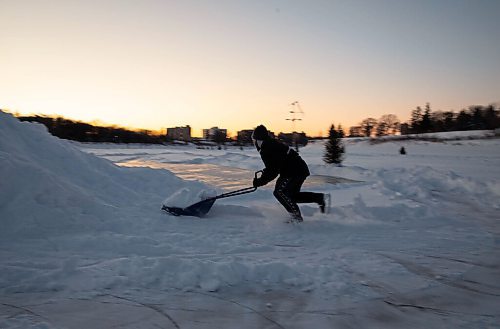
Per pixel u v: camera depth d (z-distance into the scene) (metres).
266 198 7.77
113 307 2.79
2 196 4.45
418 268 3.79
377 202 7.56
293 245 4.49
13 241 4.00
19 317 2.58
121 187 6.29
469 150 39.34
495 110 90.25
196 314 2.74
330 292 3.14
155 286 3.13
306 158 26.41
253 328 2.57
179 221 5.35
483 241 4.82
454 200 8.33
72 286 3.05
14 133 5.84
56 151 6.16
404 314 2.81
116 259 3.59
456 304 3.00
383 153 35.62
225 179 12.35
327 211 6.08
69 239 4.11
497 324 2.66
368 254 4.18
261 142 5.37
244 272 3.34
